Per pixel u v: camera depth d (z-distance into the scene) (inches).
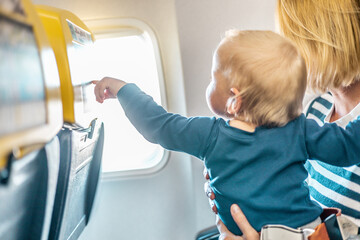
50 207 39.6
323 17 47.3
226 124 47.7
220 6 78.0
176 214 87.5
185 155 84.7
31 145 29.0
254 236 43.9
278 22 52.2
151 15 77.1
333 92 51.9
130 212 87.4
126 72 80.4
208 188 50.6
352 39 46.4
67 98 43.2
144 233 89.4
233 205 45.6
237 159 45.7
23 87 27.0
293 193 45.6
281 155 45.6
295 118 48.4
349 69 47.2
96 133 62.4
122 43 79.7
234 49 46.2
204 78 80.8
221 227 51.2
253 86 45.2
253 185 45.3
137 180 85.5
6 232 34.7
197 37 78.9
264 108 45.7
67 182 45.1
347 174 48.4
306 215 45.8
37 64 29.7
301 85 46.6
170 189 86.3
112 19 76.9
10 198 33.0
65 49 42.9
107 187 85.9
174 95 81.1
